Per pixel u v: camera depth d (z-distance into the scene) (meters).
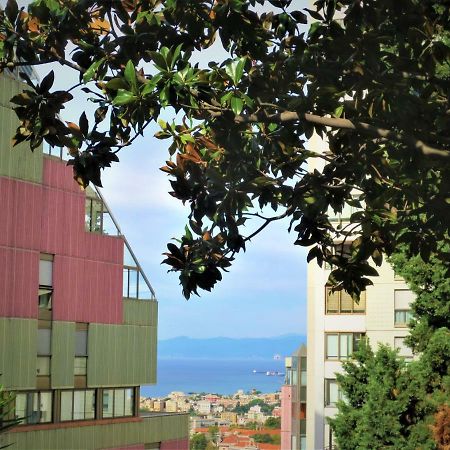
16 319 53.62
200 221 8.72
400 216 9.27
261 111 8.12
